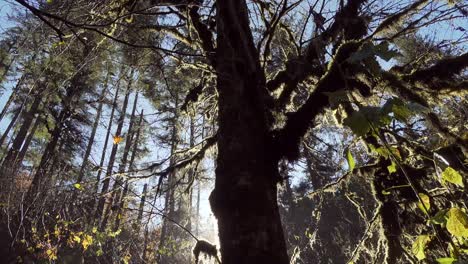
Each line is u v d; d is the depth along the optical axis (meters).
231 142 2.36
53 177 10.63
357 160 4.35
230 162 2.26
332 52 3.19
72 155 14.23
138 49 3.66
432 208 2.32
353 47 2.60
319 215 5.22
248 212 2.04
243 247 1.93
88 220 8.04
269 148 2.39
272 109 2.81
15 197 8.98
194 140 5.74
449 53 3.24
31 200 8.60
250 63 2.73
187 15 3.68
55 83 3.16
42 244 8.32
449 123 3.15
